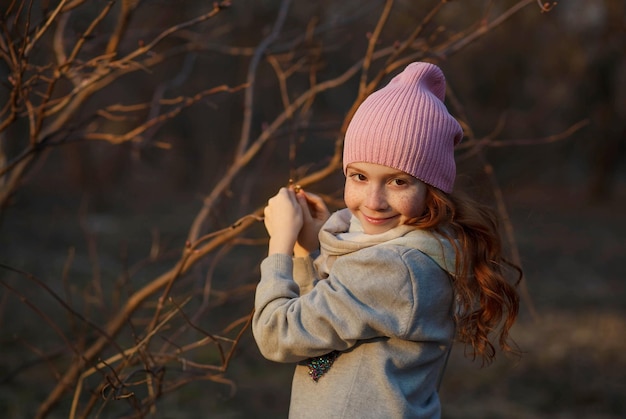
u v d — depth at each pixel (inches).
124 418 111.3
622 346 279.3
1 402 189.5
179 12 201.3
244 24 302.5
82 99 121.5
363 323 71.4
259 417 199.5
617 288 398.9
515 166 366.3
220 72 577.6
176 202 717.3
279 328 74.0
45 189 673.0
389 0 108.6
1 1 129.2
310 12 223.6
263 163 145.2
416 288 71.6
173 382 127.3
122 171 762.8
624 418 215.2
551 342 285.9
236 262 380.5
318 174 111.9
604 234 599.2
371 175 72.8
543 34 562.3
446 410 218.2
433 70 76.0
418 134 71.4
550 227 613.3
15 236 447.5
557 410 220.2
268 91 401.1
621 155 860.6
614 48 603.5
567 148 678.5
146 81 526.9
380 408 72.4
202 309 120.7
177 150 741.9
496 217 78.0
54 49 121.9
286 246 79.2
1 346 232.5
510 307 77.1
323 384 75.2
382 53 122.1
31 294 297.6
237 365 240.2
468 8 296.5
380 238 74.2
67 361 223.8
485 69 523.8
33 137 108.7
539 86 613.0
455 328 77.8
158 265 389.7
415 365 74.4
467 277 74.4
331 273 74.8
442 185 73.1
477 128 448.5
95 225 545.0
